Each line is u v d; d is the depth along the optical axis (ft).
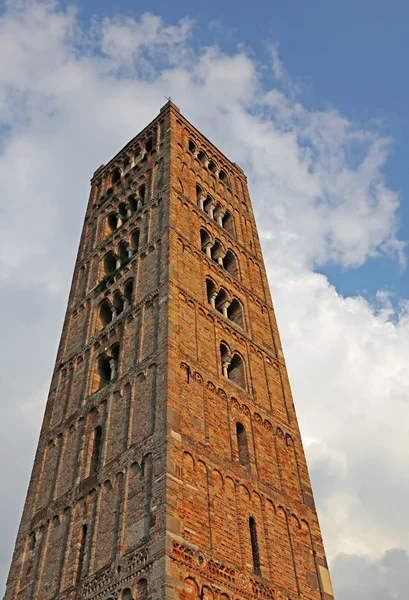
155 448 99.40
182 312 125.70
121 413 112.57
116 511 97.71
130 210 168.86
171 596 80.74
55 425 127.34
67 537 103.09
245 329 144.05
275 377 140.67
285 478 119.14
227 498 102.53
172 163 167.73
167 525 87.86
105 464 106.63
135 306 131.75
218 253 158.40
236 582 92.22
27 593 101.50
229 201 184.96
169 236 141.18
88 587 91.30
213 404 115.44
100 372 130.41
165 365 110.83
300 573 105.81
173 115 189.67
